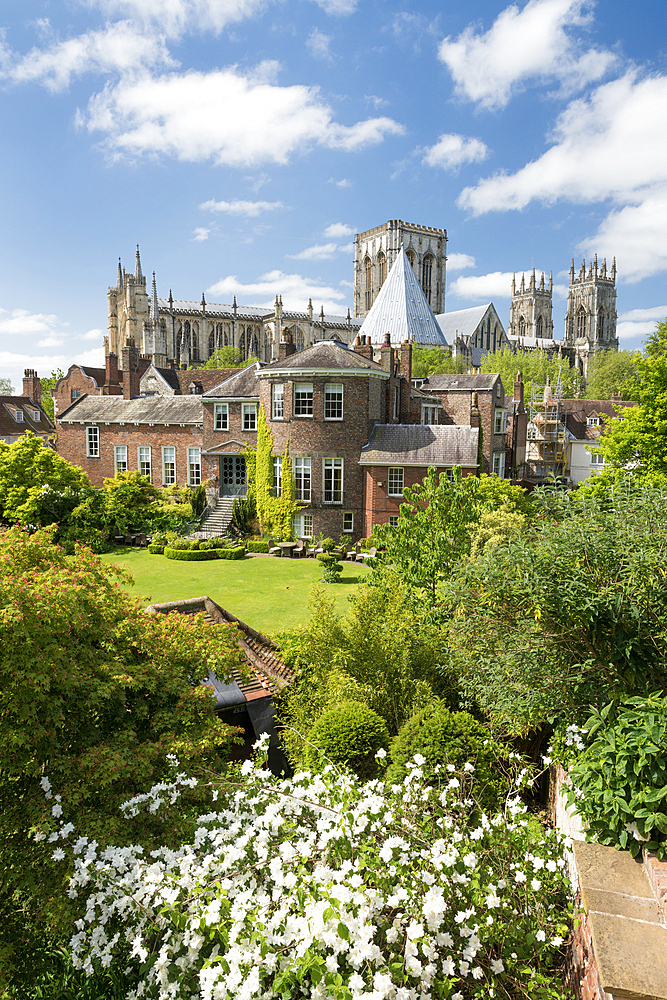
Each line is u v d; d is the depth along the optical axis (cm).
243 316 12088
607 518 966
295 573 3497
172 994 534
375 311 9625
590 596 906
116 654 870
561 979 666
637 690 938
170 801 746
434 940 521
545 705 1030
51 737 729
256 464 4306
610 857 610
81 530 4072
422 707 1251
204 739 848
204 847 692
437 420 5438
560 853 736
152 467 5147
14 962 697
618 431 2730
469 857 584
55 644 723
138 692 902
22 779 761
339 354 4088
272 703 1397
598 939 495
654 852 593
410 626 1473
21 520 3891
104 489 4559
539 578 939
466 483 2016
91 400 5684
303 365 4009
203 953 576
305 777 755
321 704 1292
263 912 511
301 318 12044
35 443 4184
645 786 596
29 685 690
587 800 671
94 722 848
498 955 608
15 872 692
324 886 511
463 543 1916
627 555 896
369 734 1138
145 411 5194
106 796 762
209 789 823
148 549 4150
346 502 4075
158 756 799
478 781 1033
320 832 648
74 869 666
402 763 1065
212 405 4734
